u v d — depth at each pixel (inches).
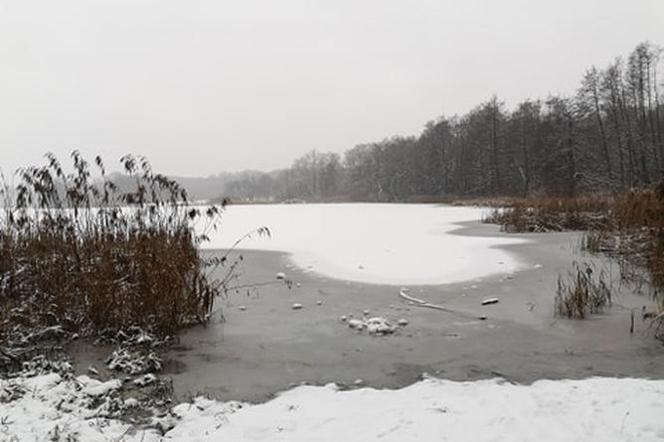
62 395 158.6
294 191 3870.6
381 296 289.6
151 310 222.4
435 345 209.6
